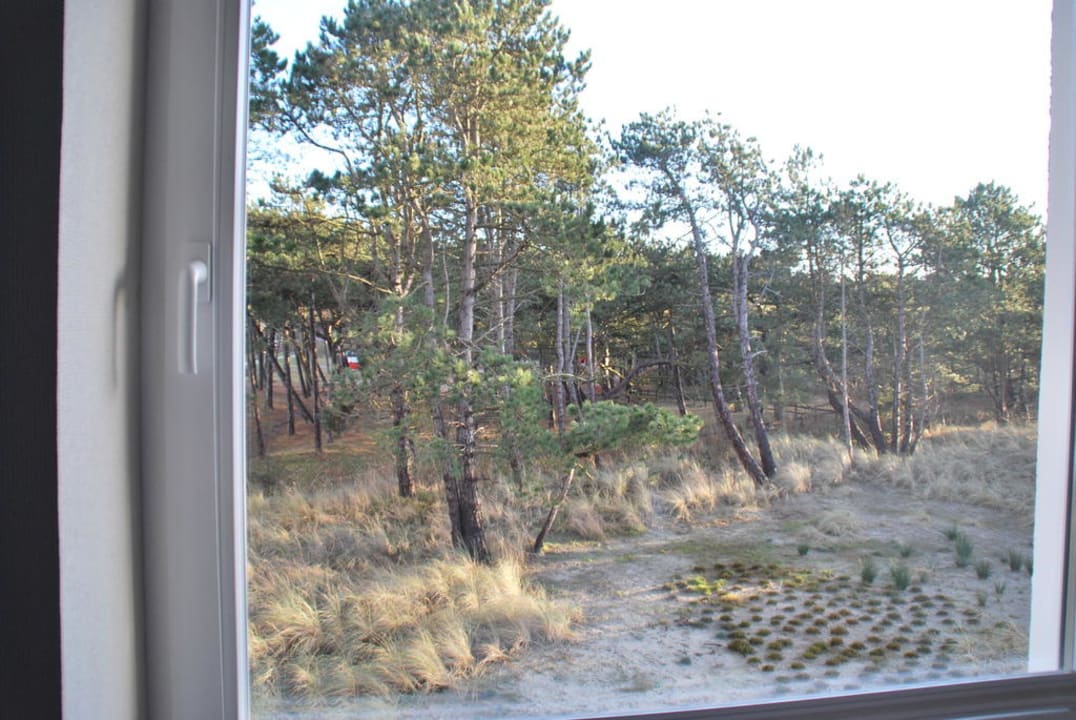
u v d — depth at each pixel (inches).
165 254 30.5
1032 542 57.6
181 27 30.3
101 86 26.0
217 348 31.7
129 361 29.5
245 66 32.4
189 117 30.5
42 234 22.6
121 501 28.9
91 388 25.8
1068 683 40.3
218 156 31.1
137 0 29.3
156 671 31.7
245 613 33.8
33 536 22.8
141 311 30.4
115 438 28.1
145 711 31.8
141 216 30.2
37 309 22.6
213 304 31.2
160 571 31.3
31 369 22.6
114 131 27.3
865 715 38.7
